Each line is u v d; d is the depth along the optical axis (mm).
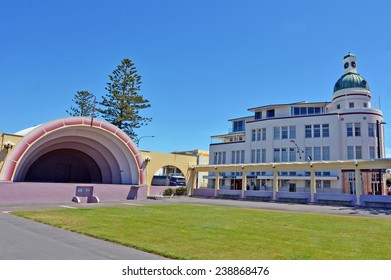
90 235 9891
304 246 8875
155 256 7473
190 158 38656
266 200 33469
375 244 9469
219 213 18266
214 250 8133
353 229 12789
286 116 44188
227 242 9234
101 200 27094
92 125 28000
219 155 51688
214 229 11805
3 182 22031
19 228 11023
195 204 25656
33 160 29469
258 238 10039
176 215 16609
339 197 29281
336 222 15234
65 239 9211
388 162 26625
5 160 22625
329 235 11031
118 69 49531
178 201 28797
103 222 13070
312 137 41562
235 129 58062
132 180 31266
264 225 13367
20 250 7688
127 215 16078
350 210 23391
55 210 17812
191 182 38500
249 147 47094
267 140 45156
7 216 14516
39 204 21953
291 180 42125
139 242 8945
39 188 23688
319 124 41281
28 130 28266
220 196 36938
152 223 13188
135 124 50188
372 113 39375
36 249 7836
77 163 35969
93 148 32719
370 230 12609
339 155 39125
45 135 24766
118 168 32656
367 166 27875
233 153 49594
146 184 31672
